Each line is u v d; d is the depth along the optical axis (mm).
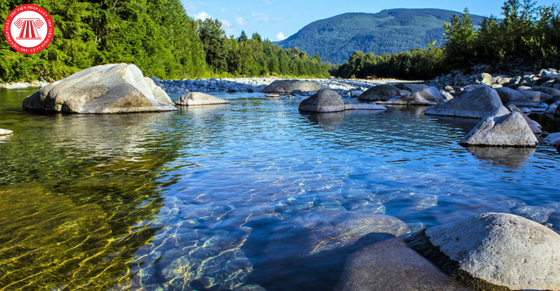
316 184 4062
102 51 33875
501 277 2029
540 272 2031
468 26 33281
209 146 6328
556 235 2244
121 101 12117
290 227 2896
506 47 27469
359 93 21531
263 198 3604
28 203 3441
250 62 83438
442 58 36594
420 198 3570
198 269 2314
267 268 2312
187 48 53531
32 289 2070
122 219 3090
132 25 37281
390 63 97250
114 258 2436
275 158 5379
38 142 6637
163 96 15266
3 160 5184
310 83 27516
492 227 2266
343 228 2807
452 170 4676
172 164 4996
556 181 4160
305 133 7887
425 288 1998
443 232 2473
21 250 2518
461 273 2090
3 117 10523
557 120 10273
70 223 2986
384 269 2184
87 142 6668
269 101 18000
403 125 9305
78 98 11992
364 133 7906
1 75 25547
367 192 3773
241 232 2834
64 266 2322
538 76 20703
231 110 13406
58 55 28766
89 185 4031
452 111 11742
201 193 3770
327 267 2305
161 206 3400
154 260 2416
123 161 5168
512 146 6398
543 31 25891
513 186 3967
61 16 30969
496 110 7090
